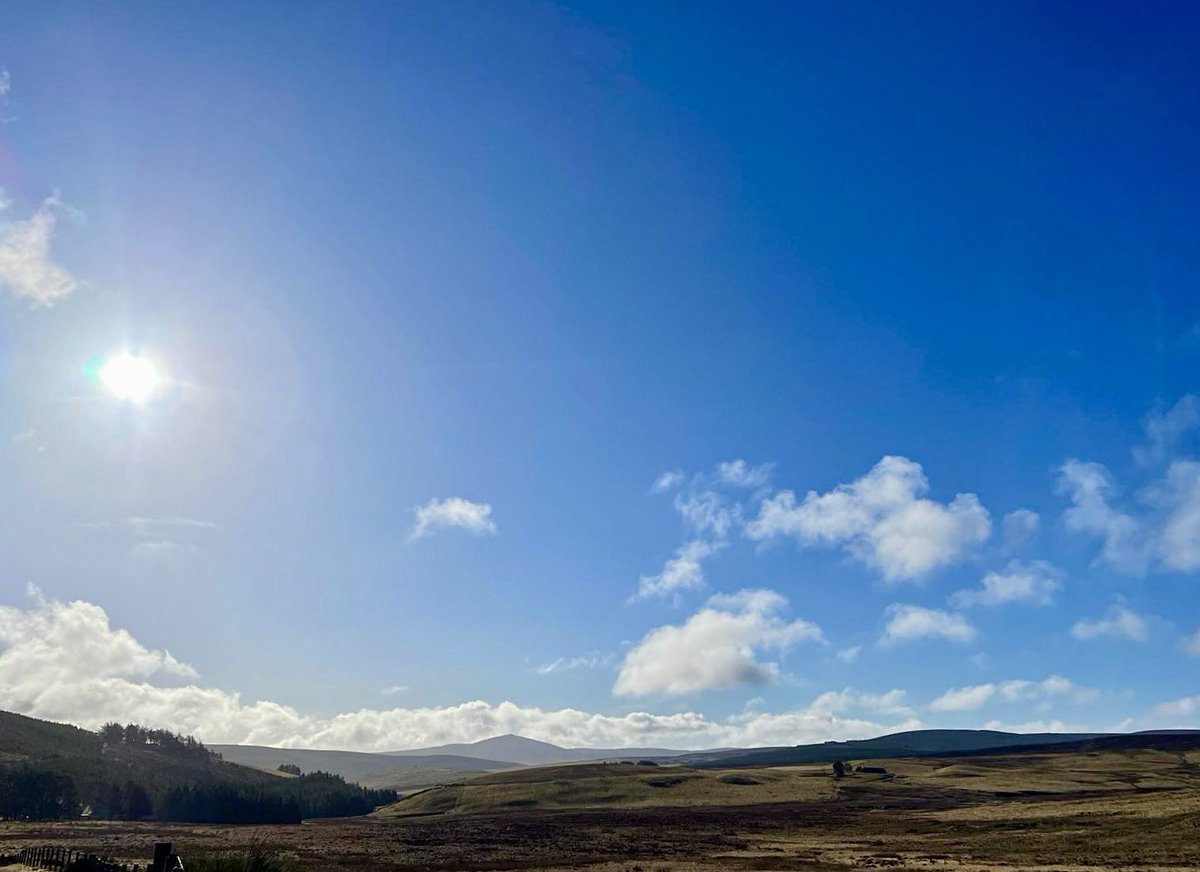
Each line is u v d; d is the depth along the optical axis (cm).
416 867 7506
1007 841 8350
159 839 10894
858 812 15275
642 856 8494
